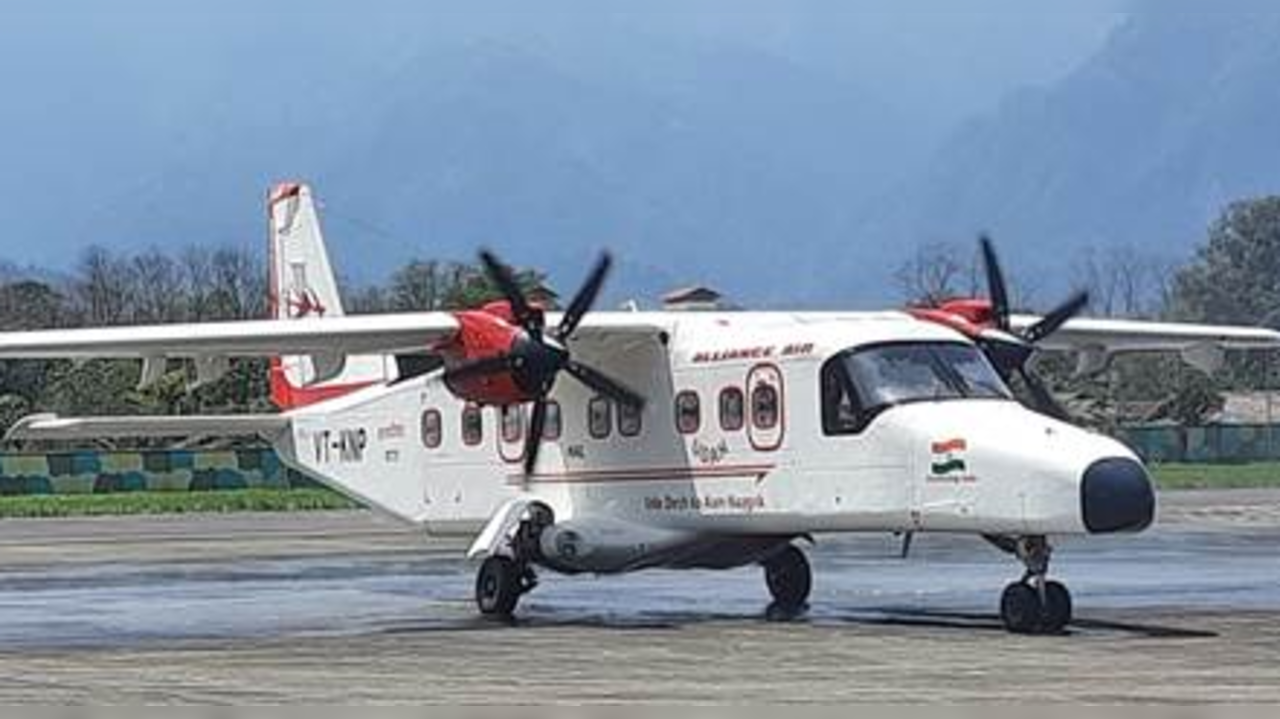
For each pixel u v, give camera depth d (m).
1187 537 111.69
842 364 62.81
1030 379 67.25
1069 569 87.94
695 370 67.19
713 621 66.25
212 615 71.81
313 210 89.81
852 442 62.22
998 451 58.28
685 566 69.25
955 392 61.88
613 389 68.75
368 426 79.56
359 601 77.38
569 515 71.25
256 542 119.69
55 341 65.81
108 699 47.12
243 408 173.25
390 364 79.69
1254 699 44.41
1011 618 60.50
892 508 61.12
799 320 65.88
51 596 81.62
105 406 184.88
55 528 137.38
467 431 75.00
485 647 58.94
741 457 65.56
